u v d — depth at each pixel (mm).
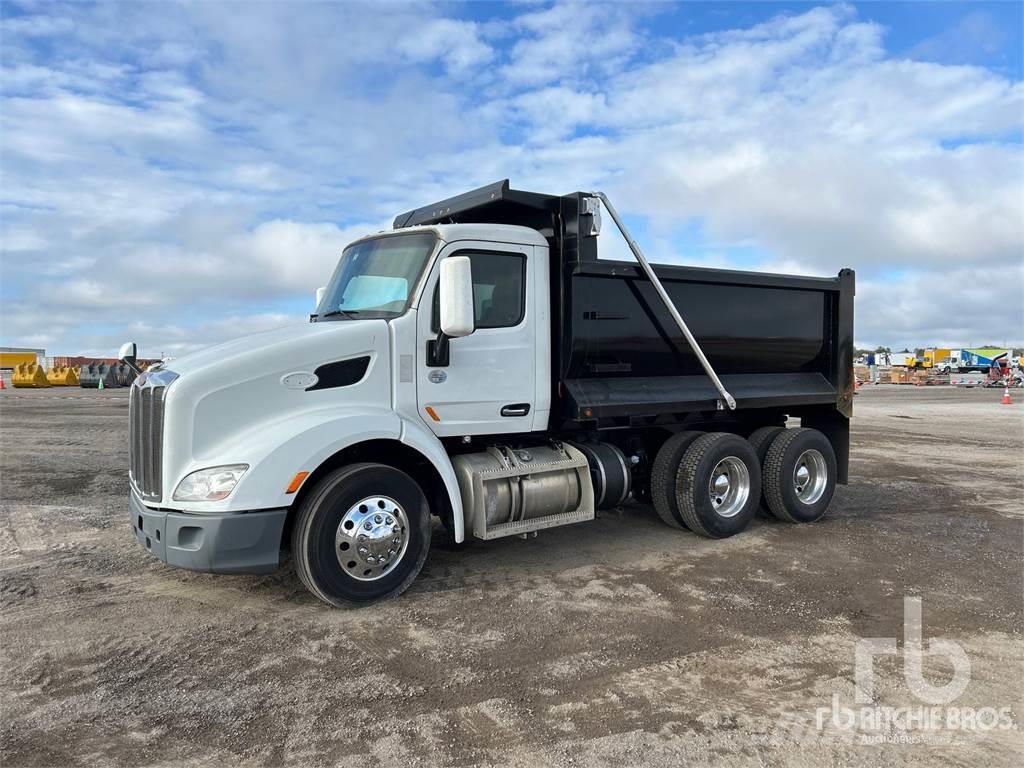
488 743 3160
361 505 4797
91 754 3066
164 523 4438
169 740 3178
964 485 9883
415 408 5227
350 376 4980
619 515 7691
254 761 3021
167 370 4773
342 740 3184
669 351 6656
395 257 5594
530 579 5488
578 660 4031
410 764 2998
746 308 7242
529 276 5805
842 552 6359
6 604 4867
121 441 14109
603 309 6184
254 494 4383
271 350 4727
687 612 4809
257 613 4723
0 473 10344
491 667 3934
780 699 3588
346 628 4473
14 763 2982
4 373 62469
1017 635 4469
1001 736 3248
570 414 5984
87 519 7398
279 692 3633
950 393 39594
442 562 5918
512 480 5582
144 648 4164
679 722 3348
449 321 4883
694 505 6523
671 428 7266
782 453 7250
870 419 20719
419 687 3693
